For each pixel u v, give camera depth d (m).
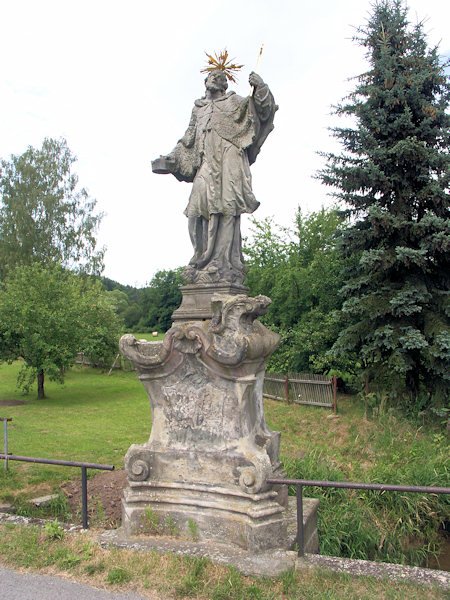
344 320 13.64
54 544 4.65
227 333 4.95
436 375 12.14
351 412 13.88
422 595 3.79
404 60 12.99
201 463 4.99
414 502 6.88
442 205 12.26
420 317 12.34
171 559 4.29
